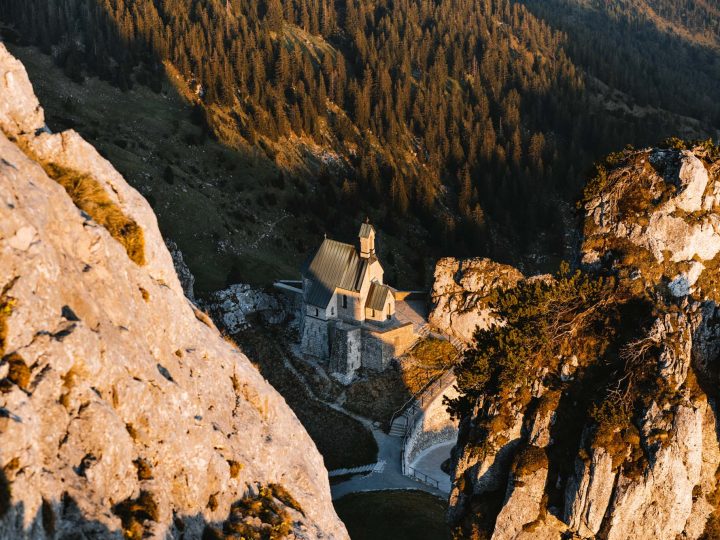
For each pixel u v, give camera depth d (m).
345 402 111.75
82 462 33.91
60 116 178.62
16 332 33.12
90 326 37.53
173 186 162.88
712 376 61.91
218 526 41.91
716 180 67.44
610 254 68.31
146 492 36.81
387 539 80.94
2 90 41.94
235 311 125.44
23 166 38.59
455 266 124.44
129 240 44.41
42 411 32.78
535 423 64.62
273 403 53.00
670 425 59.09
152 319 43.69
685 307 64.50
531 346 66.38
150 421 38.94
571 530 61.69
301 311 123.75
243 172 189.62
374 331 115.69
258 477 47.50
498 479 66.50
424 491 92.56
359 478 96.56
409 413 108.81
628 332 64.62
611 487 59.72
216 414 46.44
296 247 174.12
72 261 38.81
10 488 29.33
